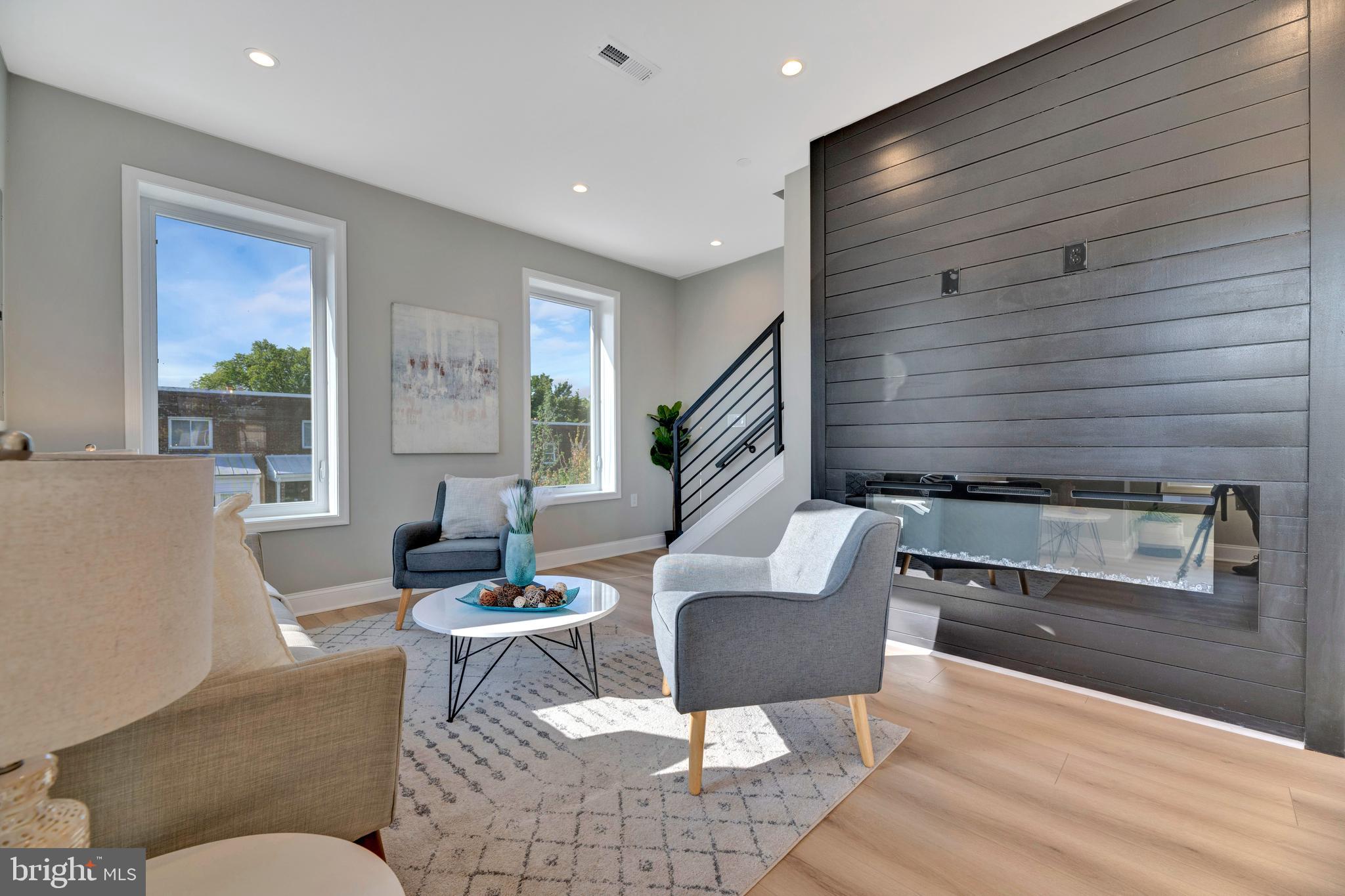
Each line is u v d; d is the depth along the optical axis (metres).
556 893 1.25
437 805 1.56
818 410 3.17
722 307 5.41
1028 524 2.46
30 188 2.56
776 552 2.30
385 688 1.03
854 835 1.45
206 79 2.59
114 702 0.49
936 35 2.37
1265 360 1.94
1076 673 2.33
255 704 0.90
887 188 2.89
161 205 3.03
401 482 3.81
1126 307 2.21
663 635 1.86
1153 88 2.16
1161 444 2.14
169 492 0.54
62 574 0.46
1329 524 1.83
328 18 2.23
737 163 3.42
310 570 3.41
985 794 1.62
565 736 1.96
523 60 2.49
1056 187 2.38
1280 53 1.92
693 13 2.23
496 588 2.29
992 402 2.55
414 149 3.24
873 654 1.72
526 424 4.50
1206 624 2.05
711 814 1.53
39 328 2.58
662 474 5.69
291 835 0.82
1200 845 1.41
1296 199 1.89
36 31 2.27
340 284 3.52
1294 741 1.88
